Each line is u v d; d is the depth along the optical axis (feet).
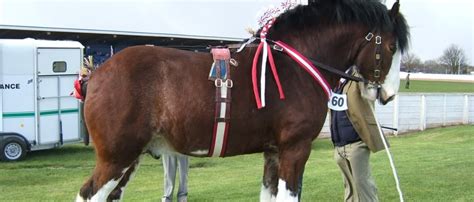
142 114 11.53
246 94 11.93
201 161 36.14
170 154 12.47
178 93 11.62
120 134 11.41
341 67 13.43
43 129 38.01
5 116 36.68
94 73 11.89
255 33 13.16
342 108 13.82
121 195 12.58
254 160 36.81
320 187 22.38
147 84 11.57
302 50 12.89
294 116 12.11
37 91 37.47
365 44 13.19
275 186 13.00
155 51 11.97
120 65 11.64
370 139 14.26
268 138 12.37
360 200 15.12
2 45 36.29
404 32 13.25
